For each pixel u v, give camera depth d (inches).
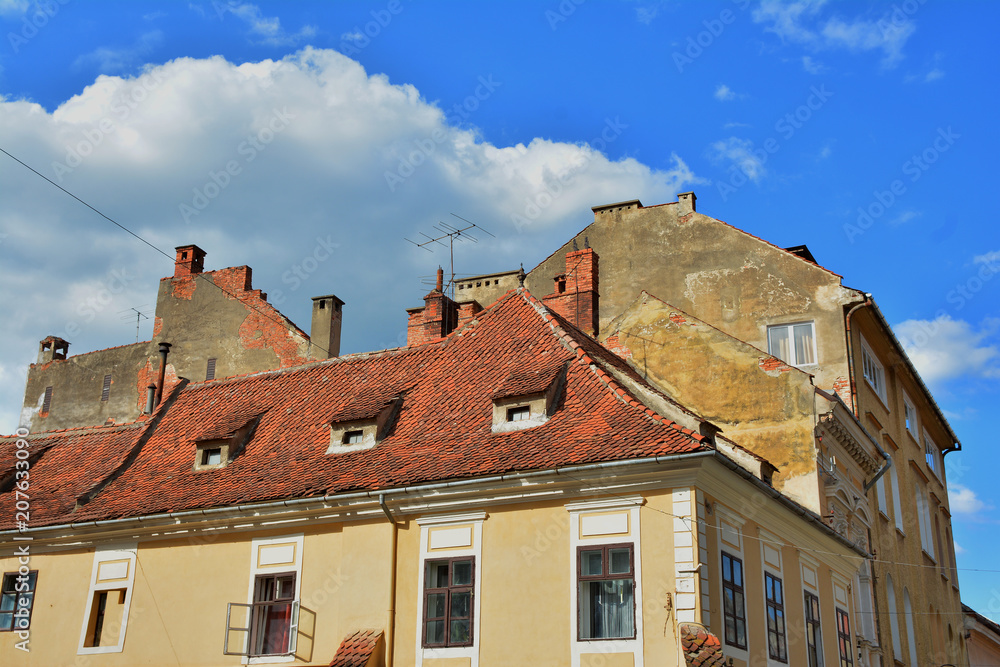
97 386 1553.9
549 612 700.7
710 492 712.4
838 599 956.6
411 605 748.0
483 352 915.4
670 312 1039.0
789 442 946.7
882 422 1247.5
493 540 735.7
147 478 945.5
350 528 792.3
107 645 856.3
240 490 853.2
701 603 660.7
